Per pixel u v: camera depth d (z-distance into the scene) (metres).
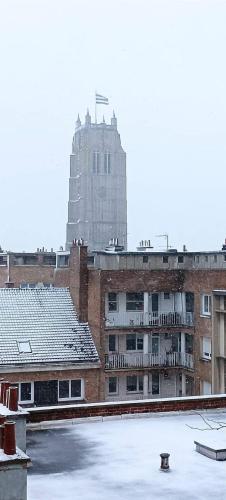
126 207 193.12
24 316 50.94
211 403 21.00
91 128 192.00
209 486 13.70
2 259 72.25
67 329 50.84
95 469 14.84
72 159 198.88
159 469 14.83
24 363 46.41
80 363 48.19
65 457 15.80
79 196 191.12
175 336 54.25
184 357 52.59
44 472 14.62
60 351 48.56
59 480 14.05
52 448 16.58
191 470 14.77
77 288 52.28
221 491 13.40
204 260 55.16
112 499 12.89
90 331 51.31
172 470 14.76
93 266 58.34
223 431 18.33
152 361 52.12
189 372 51.75
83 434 17.98
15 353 47.16
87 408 19.50
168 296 54.59
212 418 20.05
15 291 53.34
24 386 46.56
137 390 52.22
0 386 15.43
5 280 67.69
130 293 52.81
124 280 51.53
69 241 189.38
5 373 45.75
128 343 52.94
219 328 48.16
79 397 48.34
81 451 16.33
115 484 13.81
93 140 191.12
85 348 49.69
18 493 10.16
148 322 52.62
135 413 20.03
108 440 17.38
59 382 47.66
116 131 194.00
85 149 190.38
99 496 13.06
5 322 49.91
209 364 48.91
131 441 17.28
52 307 52.62
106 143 191.88
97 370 48.97
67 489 13.47
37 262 70.81
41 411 18.91
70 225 196.12
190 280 52.22
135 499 12.91
